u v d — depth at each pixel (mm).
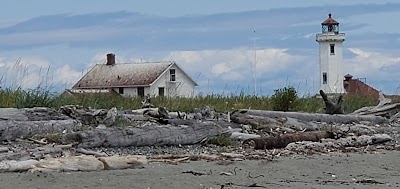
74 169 10312
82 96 19766
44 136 13469
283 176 10273
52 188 8797
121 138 13695
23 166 10172
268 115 19031
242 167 11148
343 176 10414
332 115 20500
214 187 9109
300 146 14367
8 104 16969
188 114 18547
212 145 14859
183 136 14672
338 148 14617
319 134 15742
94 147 13328
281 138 14695
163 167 10977
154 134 14227
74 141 13156
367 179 10062
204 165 11320
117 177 9719
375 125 20438
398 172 10938
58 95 18328
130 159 11023
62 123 14469
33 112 15016
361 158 12812
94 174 9961
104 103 19859
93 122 15828
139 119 16766
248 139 14758
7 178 9477
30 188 8773
